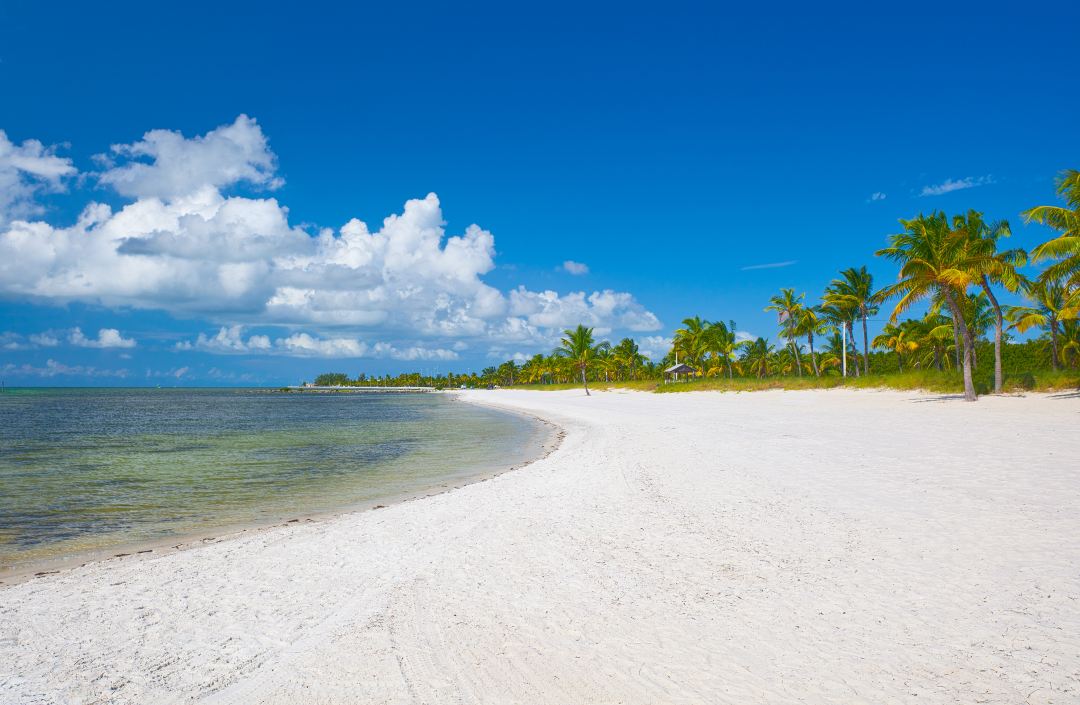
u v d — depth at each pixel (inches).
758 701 171.3
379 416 2171.5
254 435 1343.5
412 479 686.5
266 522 475.2
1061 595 230.2
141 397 5698.8
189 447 1077.8
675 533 350.9
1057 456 506.6
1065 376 1114.1
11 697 193.0
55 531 453.4
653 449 736.3
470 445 1072.8
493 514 434.3
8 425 1722.4
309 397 5831.7
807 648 201.3
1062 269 1033.5
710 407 1492.4
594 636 219.9
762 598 245.8
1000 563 266.5
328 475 725.3
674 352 3056.1
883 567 271.7
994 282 1187.9
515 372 6776.6
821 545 309.3
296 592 286.8
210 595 288.2
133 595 292.5
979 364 2039.9
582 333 3284.9
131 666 213.8
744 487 464.1
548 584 277.9
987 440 617.6
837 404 1285.7
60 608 277.1
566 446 904.3
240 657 217.6
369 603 264.7
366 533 400.2
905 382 1444.4
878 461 535.2
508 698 180.5
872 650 197.0
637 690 181.3
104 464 842.2
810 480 471.8
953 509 357.7
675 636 216.2
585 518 403.2
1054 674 176.1
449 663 204.8
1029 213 1052.5
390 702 180.9
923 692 170.9
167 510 526.0
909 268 1146.0
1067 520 323.0
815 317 2353.6
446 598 266.7
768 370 3432.6
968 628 208.1
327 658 212.4
